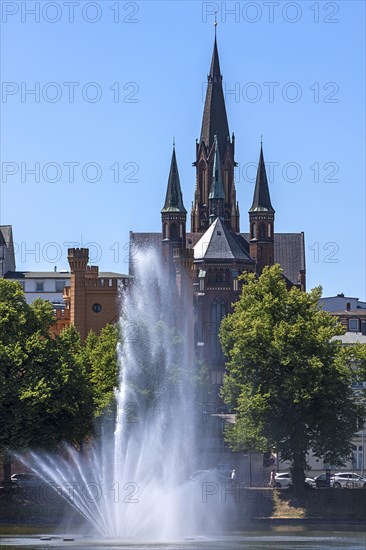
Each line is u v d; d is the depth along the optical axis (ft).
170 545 499.51
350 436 626.64
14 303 623.36
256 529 572.92
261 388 624.18
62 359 607.37
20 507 577.02
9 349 595.88
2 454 589.73
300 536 540.93
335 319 647.56
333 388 615.98
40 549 479.00
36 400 583.58
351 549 488.44
